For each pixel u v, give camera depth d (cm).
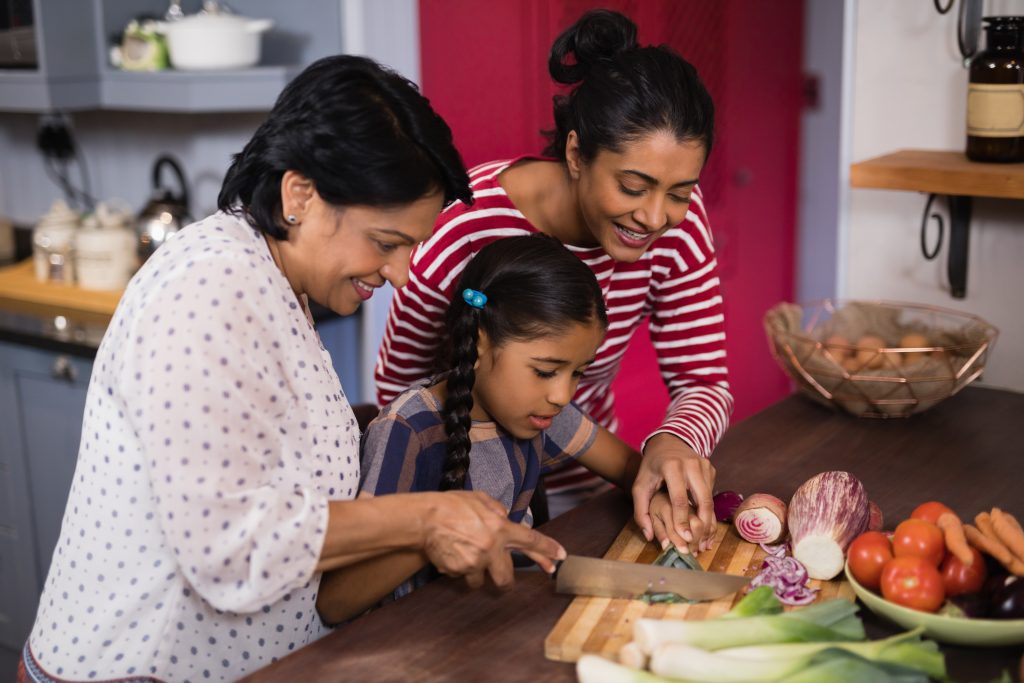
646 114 126
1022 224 197
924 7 199
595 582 119
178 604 112
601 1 274
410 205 107
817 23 367
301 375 111
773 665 99
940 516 120
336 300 114
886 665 98
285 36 272
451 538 111
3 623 276
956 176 181
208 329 100
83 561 113
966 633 106
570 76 138
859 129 210
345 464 117
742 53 335
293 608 117
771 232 369
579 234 149
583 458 151
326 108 102
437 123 108
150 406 99
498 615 118
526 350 127
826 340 192
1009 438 168
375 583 119
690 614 115
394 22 240
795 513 127
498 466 139
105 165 314
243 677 106
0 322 251
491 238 149
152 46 264
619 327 165
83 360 241
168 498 100
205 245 105
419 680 106
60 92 265
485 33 249
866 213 212
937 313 188
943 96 201
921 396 171
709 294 164
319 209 107
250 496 102
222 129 288
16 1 262
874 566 116
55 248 281
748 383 366
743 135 343
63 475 254
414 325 154
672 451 142
